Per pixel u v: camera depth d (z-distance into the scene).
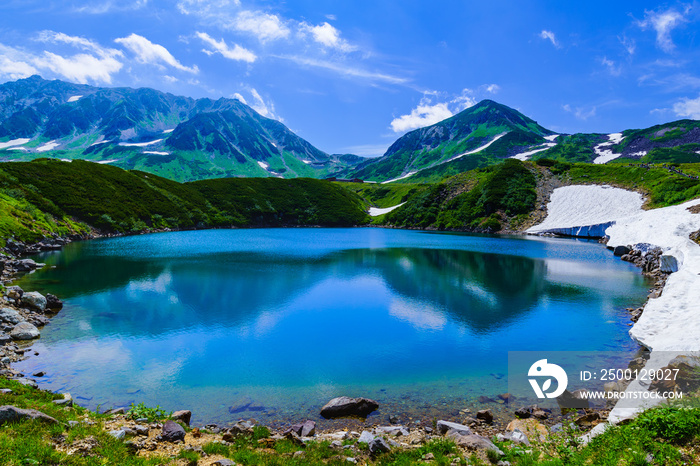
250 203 154.62
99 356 22.03
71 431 10.44
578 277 47.16
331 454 11.27
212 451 10.91
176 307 32.88
